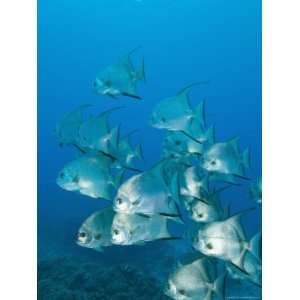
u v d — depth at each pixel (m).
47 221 10.05
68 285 4.39
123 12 16.33
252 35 16.56
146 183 2.15
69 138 3.11
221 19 15.67
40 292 4.26
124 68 3.01
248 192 3.17
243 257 2.19
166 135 3.28
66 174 2.64
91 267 5.11
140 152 3.03
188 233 2.62
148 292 4.12
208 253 2.20
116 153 2.83
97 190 2.60
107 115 2.85
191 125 3.04
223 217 2.59
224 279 2.12
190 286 2.15
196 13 15.77
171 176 2.13
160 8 15.92
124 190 2.16
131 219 2.20
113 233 2.24
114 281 4.24
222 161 2.96
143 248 6.32
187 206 2.74
